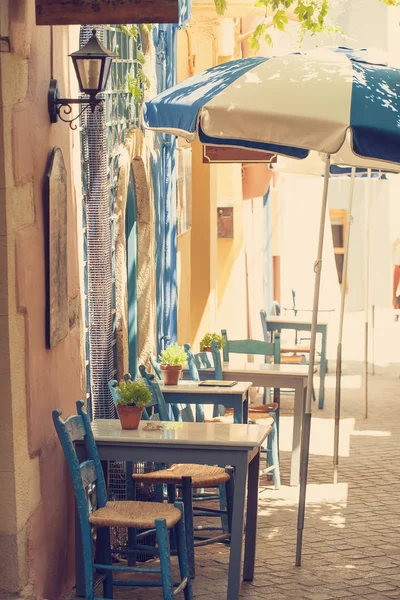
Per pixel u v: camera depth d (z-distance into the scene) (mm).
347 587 7391
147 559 7824
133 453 6809
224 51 14320
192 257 14484
